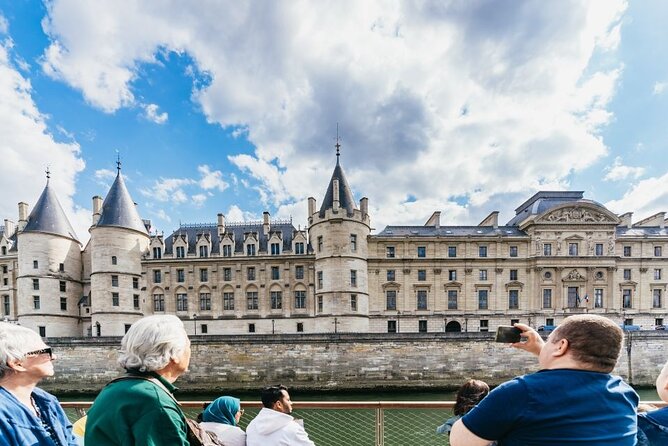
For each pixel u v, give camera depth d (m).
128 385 2.23
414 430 14.51
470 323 40.03
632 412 1.89
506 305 40.09
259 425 4.12
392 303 40.50
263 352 29.44
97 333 37.41
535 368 28.95
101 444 2.10
